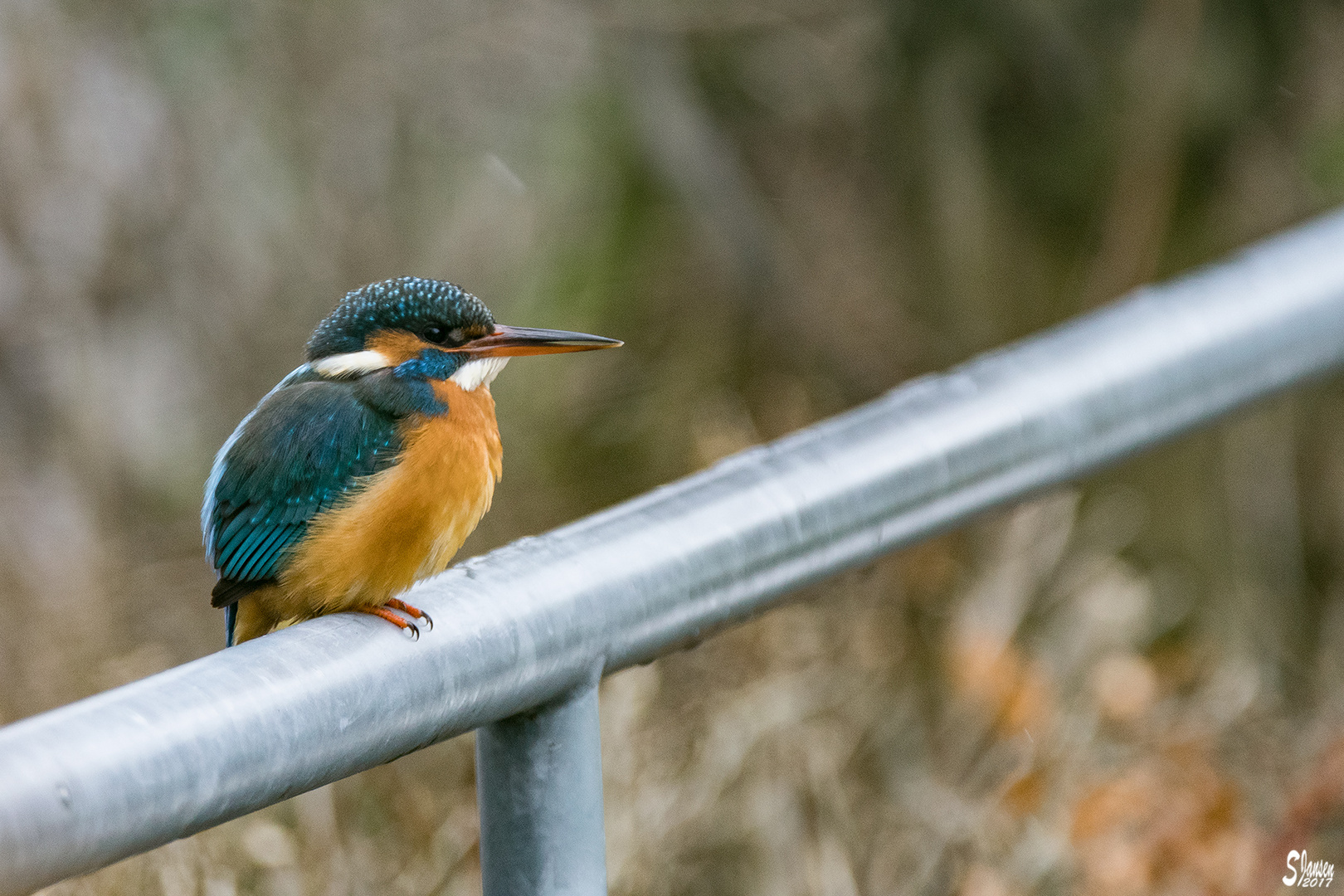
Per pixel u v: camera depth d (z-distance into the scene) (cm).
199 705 287
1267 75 1536
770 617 884
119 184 1692
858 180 1752
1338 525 1503
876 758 866
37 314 1619
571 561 356
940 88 1645
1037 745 770
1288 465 1505
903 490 436
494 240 1791
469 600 336
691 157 1720
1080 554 1232
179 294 1700
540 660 346
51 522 1467
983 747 823
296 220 1738
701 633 393
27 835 252
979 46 1614
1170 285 532
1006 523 1040
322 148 1755
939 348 1697
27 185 1656
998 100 1638
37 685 1050
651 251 1734
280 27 1744
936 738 887
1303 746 825
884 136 1727
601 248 1744
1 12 1659
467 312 610
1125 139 1547
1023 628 1008
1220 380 519
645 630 371
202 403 1666
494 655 336
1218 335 516
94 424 1530
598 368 1670
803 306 1709
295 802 695
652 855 705
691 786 738
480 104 1814
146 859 624
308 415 582
